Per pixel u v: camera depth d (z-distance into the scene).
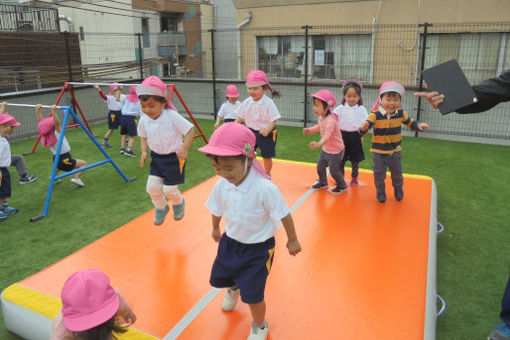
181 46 19.36
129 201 5.45
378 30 11.36
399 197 4.55
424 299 2.82
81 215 4.99
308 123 10.50
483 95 2.22
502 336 2.52
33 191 5.86
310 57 12.69
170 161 3.67
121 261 3.35
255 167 2.33
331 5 11.95
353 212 4.26
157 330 2.55
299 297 2.85
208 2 22.34
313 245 3.57
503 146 8.31
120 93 8.26
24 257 3.98
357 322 2.60
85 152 8.13
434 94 2.30
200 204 4.48
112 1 17.00
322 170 4.85
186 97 12.09
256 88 4.86
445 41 10.66
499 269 3.69
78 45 11.38
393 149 4.32
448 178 6.27
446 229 4.49
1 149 4.81
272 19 12.99
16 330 2.77
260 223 2.34
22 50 10.14
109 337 1.80
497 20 10.04
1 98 8.96
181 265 3.29
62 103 10.43
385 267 3.22
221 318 2.66
